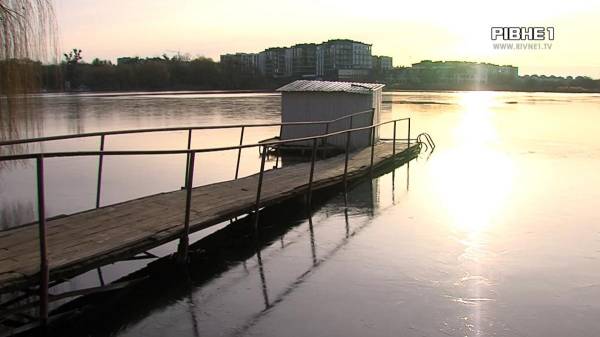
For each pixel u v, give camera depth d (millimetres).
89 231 6438
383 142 19031
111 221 6910
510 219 9078
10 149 13844
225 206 7898
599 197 10805
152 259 7059
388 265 6836
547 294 5941
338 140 17922
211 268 6770
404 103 54438
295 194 9328
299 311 5508
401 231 8367
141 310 5562
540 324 5234
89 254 5574
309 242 7828
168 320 5336
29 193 11867
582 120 32781
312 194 11125
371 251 7391
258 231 8375
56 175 14047
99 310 5562
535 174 13648
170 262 6848
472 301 5746
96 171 14672
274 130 26672
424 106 48938
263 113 36156
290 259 7094
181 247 6727
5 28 12836
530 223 8820
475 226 8641
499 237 8031
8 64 12945
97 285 6277
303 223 8859
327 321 5285
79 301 5797
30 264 5258
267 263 6945
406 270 6656
